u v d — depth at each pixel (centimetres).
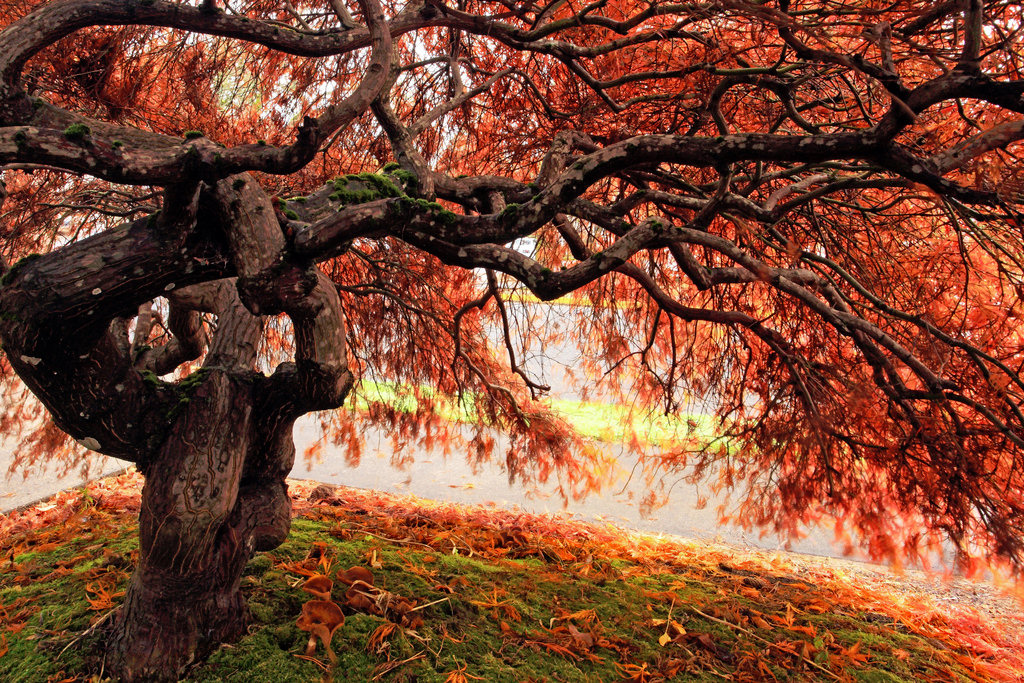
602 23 258
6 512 472
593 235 437
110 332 233
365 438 516
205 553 245
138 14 227
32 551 378
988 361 287
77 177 406
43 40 214
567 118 368
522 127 400
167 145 209
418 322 453
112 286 204
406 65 373
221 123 393
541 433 454
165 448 246
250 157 173
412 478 633
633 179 351
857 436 334
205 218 212
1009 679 334
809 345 362
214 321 468
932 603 439
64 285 198
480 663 278
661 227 211
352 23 269
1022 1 218
